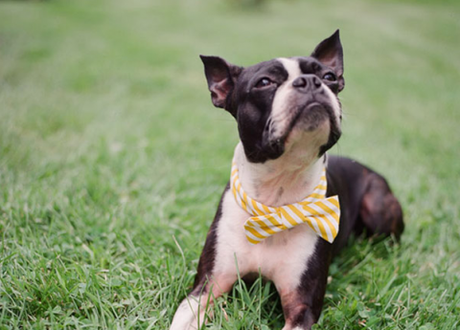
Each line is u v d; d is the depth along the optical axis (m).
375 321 0.74
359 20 4.92
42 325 0.69
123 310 0.74
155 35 3.43
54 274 0.76
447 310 0.77
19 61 2.26
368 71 2.93
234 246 0.78
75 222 0.94
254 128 0.74
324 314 0.77
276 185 0.76
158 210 1.01
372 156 1.45
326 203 0.76
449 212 1.10
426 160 1.45
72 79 2.05
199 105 1.88
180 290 0.78
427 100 2.32
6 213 0.94
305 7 5.53
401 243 1.00
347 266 0.91
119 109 1.70
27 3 4.51
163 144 1.39
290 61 0.74
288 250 0.77
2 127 1.36
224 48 3.12
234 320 0.71
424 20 5.16
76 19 3.79
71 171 1.14
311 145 0.71
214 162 1.31
